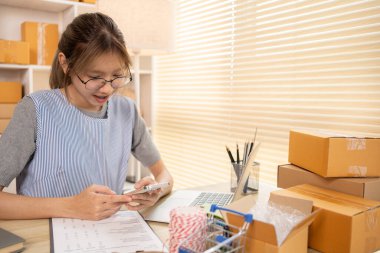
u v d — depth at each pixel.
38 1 2.20
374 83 1.41
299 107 1.74
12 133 1.11
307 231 0.77
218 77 2.26
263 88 1.93
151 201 1.03
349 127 1.51
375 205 0.85
